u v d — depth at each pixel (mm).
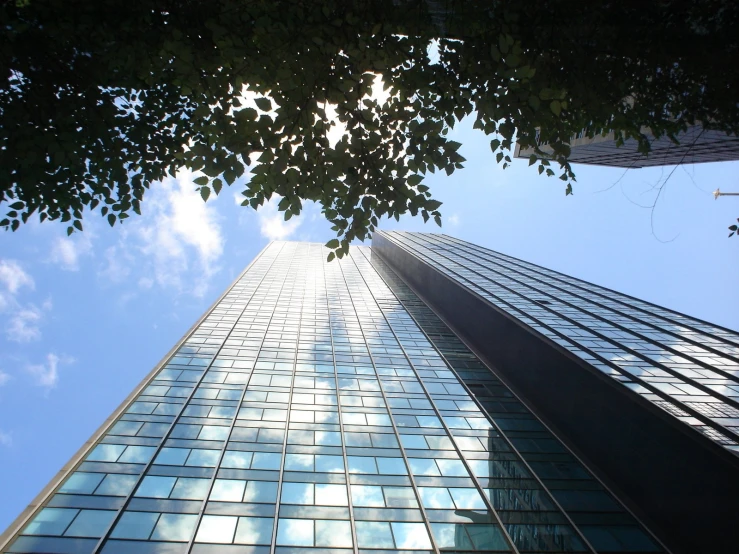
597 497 21203
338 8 10297
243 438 24188
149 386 29359
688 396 22406
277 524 18172
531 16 10656
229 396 28906
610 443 23234
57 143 10492
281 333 42562
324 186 10016
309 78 9672
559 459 24516
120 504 18266
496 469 23250
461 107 10758
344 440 25047
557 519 19453
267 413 27203
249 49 9727
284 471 21734
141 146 12234
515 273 58188
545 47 10789
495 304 41125
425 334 46188
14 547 15734
